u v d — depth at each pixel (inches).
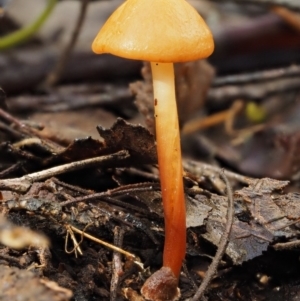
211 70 11.3
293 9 12.9
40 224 7.4
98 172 8.3
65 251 7.5
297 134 11.4
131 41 7.0
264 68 14.6
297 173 10.8
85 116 11.4
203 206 7.8
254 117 12.8
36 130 9.2
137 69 13.4
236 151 11.7
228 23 14.4
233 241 7.5
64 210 7.6
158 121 7.5
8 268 6.6
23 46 13.9
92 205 7.6
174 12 7.1
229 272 7.7
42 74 12.8
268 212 7.7
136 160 8.1
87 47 13.4
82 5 12.0
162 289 7.1
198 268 7.7
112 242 7.6
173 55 7.0
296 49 14.6
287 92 13.9
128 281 7.4
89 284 7.3
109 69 13.3
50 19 15.3
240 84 13.6
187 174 8.3
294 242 7.5
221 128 12.8
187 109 11.2
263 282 7.7
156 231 7.7
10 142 8.7
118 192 7.7
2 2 14.4
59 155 8.3
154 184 7.9
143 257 7.7
